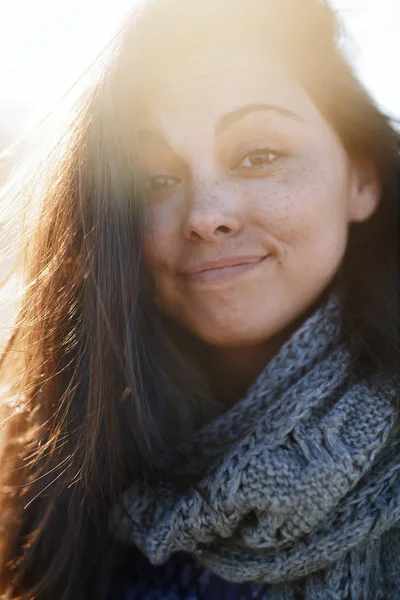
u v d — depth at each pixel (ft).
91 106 2.21
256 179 2.07
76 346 2.36
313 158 2.10
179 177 2.17
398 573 2.22
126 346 2.26
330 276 2.20
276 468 1.95
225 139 2.06
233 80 2.03
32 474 2.45
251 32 2.08
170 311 2.31
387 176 2.36
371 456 1.99
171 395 2.39
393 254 2.37
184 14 2.08
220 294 2.12
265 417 2.07
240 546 2.10
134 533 2.18
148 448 2.29
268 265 2.10
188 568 2.28
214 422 2.25
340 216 2.18
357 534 2.00
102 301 2.25
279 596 2.20
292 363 2.19
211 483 2.01
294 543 2.04
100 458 2.38
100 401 2.30
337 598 2.11
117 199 2.19
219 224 2.03
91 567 2.39
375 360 2.20
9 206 2.61
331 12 2.27
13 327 2.51
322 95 2.18
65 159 2.33
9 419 2.51
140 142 2.16
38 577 2.43
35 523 2.45
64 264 2.33
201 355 2.49
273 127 2.06
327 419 2.02
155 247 2.18
